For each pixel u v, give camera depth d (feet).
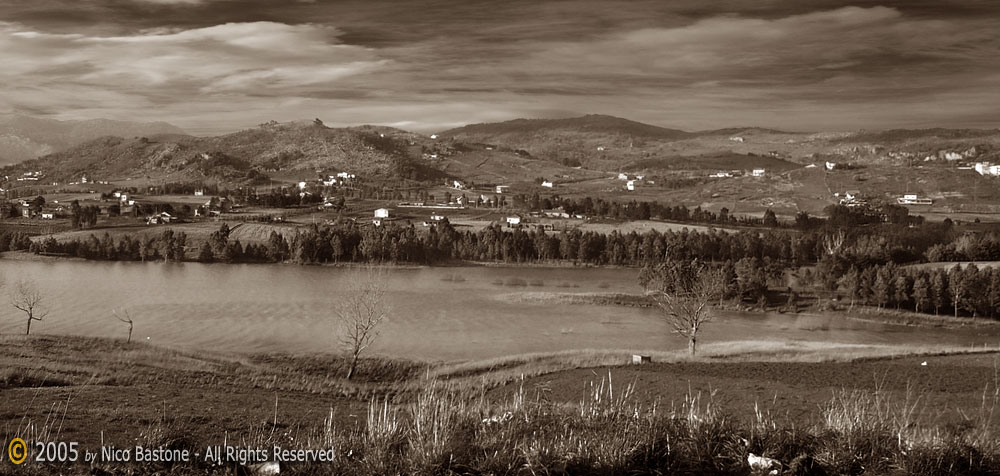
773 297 382.01
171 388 129.18
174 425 69.87
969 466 36.88
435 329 282.56
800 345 225.15
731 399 117.39
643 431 39.88
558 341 263.70
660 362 183.83
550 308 348.18
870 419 40.81
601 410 46.85
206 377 152.76
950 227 564.71
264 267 514.27
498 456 37.09
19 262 498.69
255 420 81.71
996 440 40.14
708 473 36.88
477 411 48.57
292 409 106.32
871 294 371.35
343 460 39.17
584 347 252.01
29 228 626.64
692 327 234.38
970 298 344.49
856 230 570.87
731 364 177.58
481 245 576.61
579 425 44.65
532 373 169.17
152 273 464.65
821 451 38.19
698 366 175.52
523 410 48.91
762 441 39.63
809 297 385.70
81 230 621.72
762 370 166.30
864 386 139.33
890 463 37.09
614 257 557.33
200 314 308.81
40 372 135.33
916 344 277.23
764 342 239.09
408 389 153.17
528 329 289.12
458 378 174.91
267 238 610.24
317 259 544.21
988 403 92.58
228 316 304.50
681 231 611.06
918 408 79.97
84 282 412.98
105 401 99.96
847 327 320.29
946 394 115.75
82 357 164.86
